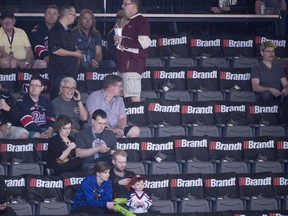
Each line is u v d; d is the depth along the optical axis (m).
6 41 36.75
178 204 31.97
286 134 35.69
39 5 39.72
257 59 38.44
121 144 32.94
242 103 35.56
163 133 34.34
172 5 40.44
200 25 40.62
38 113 33.31
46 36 37.47
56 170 31.39
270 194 33.22
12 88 35.41
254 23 40.84
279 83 37.19
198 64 38.12
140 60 34.97
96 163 30.08
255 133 35.56
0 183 29.36
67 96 33.53
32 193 30.77
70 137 32.25
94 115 31.94
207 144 33.81
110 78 33.50
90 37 37.09
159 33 40.28
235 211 31.16
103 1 40.19
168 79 36.38
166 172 33.00
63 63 34.56
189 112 34.97
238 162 33.94
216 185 32.62
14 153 32.06
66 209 30.67
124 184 30.73
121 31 34.59
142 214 29.66
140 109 34.59
